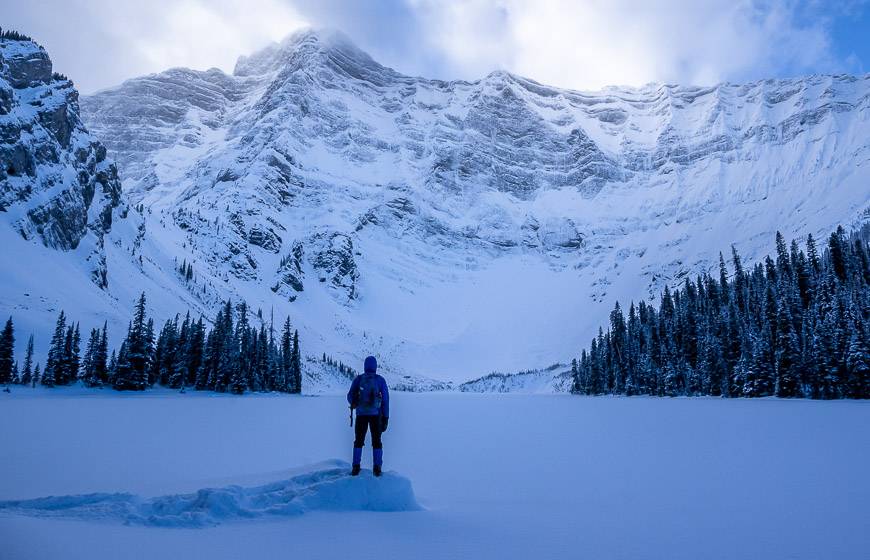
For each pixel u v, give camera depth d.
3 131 125.75
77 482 13.07
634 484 13.66
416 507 10.82
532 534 8.68
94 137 180.25
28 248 119.19
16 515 9.01
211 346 108.56
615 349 142.00
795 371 85.56
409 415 49.34
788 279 108.31
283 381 131.12
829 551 7.69
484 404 80.00
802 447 21.19
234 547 7.55
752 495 12.07
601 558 7.29
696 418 40.72
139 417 39.03
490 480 14.40
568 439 25.91
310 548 7.57
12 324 87.06
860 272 105.88
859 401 72.81
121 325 117.06
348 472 11.92
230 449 20.88
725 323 105.19
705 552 7.66
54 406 51.03
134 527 8.60
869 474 14.78
